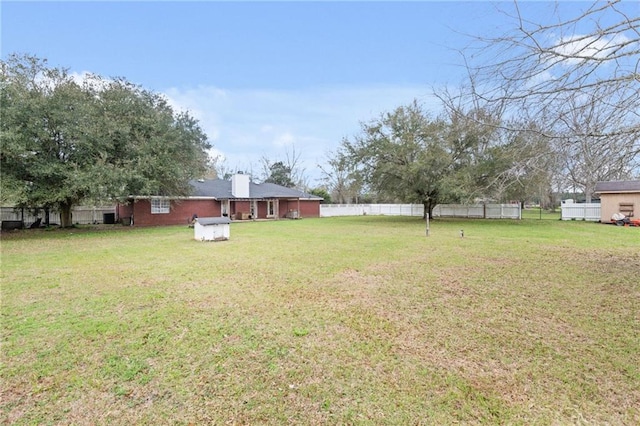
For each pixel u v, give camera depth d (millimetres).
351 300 4648
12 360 2945
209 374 2721
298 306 4398
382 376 2676
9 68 12180
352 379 2637
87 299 4699
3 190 11188
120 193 13617
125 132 13781
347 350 3135
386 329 3631
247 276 6043
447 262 7195
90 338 3404
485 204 23422
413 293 4961
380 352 3092
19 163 12328
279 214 27344
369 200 40094
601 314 4008
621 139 3221
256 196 25812
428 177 17656
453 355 3023
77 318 3961
